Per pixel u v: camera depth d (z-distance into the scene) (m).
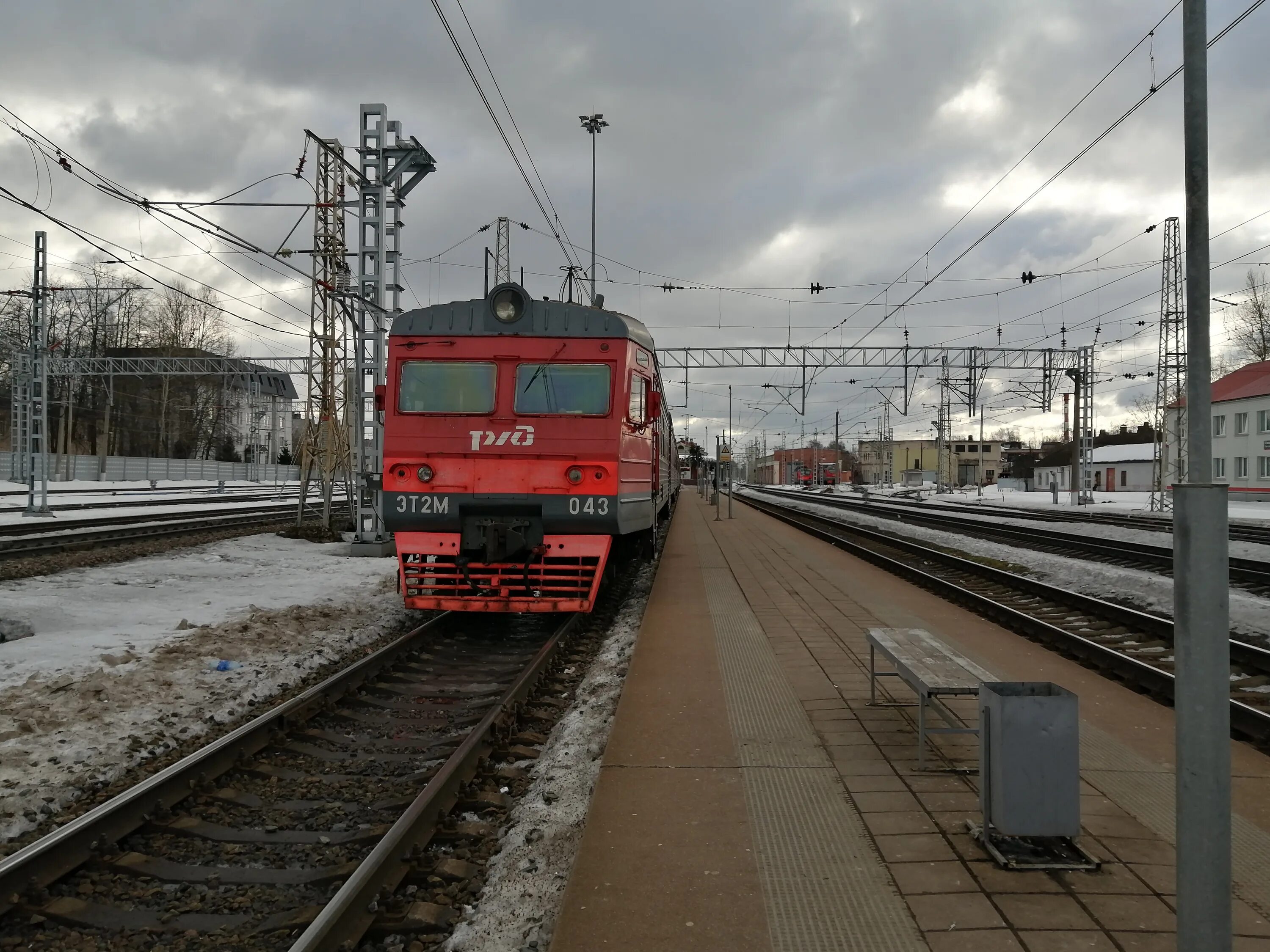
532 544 9.12
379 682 7.35
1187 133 2.58
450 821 4.33
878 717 5.73
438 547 9.27
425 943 3.34
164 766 5.41
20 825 4.38
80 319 55.00
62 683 6.59
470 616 10.92
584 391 9.27
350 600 11.61
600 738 5.52
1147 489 70.25
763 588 12.05
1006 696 3.60
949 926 3.13
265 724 5.57
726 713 5.84
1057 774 3.57
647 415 10.55
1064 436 82.88
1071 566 15.09
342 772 5.33
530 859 3.88
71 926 3.54
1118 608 9.73
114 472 55.00
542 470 9.15
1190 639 2.51
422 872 3.81
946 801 4.30
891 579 13.07
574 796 4.58
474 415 9.25
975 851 3.73
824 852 3.74
